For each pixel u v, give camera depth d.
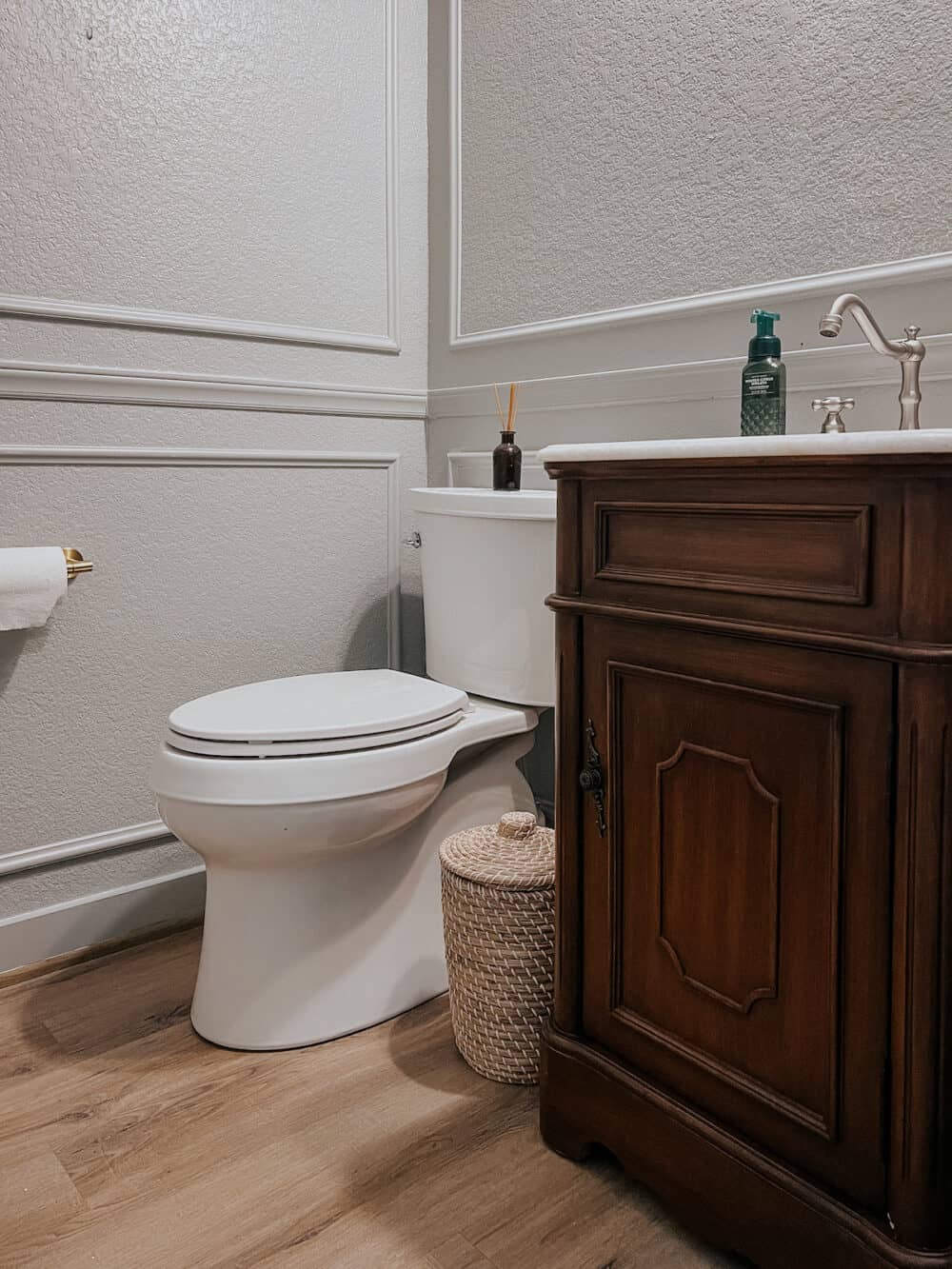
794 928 0.93
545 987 1.31
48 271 1.60
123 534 1.73
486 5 1.92
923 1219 0.85
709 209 1.58
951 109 1.28
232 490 1.85
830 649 0.87
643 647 1.06
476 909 1.30
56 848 1.69
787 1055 0.95
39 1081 1.35
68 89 1.59
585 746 1.15
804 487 0.89
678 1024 1.06
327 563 2.01
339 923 1.46
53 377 1.61
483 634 1.67
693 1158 1.04
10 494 1.60
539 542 1.57
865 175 1.38
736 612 0.96
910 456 0.79
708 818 1.01
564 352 1.84
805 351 1.45
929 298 1.32
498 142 1.93
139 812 1.79
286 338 1.89
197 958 1.73
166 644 1.79
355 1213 1.10
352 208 1.98
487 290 1.99
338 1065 1.39
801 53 1.43
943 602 0.80
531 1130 1.25
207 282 1.79
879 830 0.85
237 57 1.79
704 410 1.62
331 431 1.99
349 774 1.33
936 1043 0.84
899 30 1.32
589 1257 1.04
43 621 1.56
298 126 1.88
